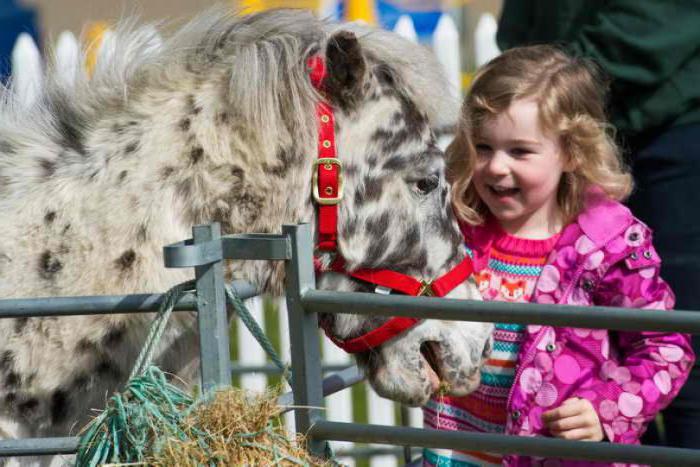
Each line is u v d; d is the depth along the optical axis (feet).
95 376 14.11
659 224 20.21
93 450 11.75
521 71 16.46
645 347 15.99
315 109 14.34
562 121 16.21
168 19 16.84
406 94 14.79
